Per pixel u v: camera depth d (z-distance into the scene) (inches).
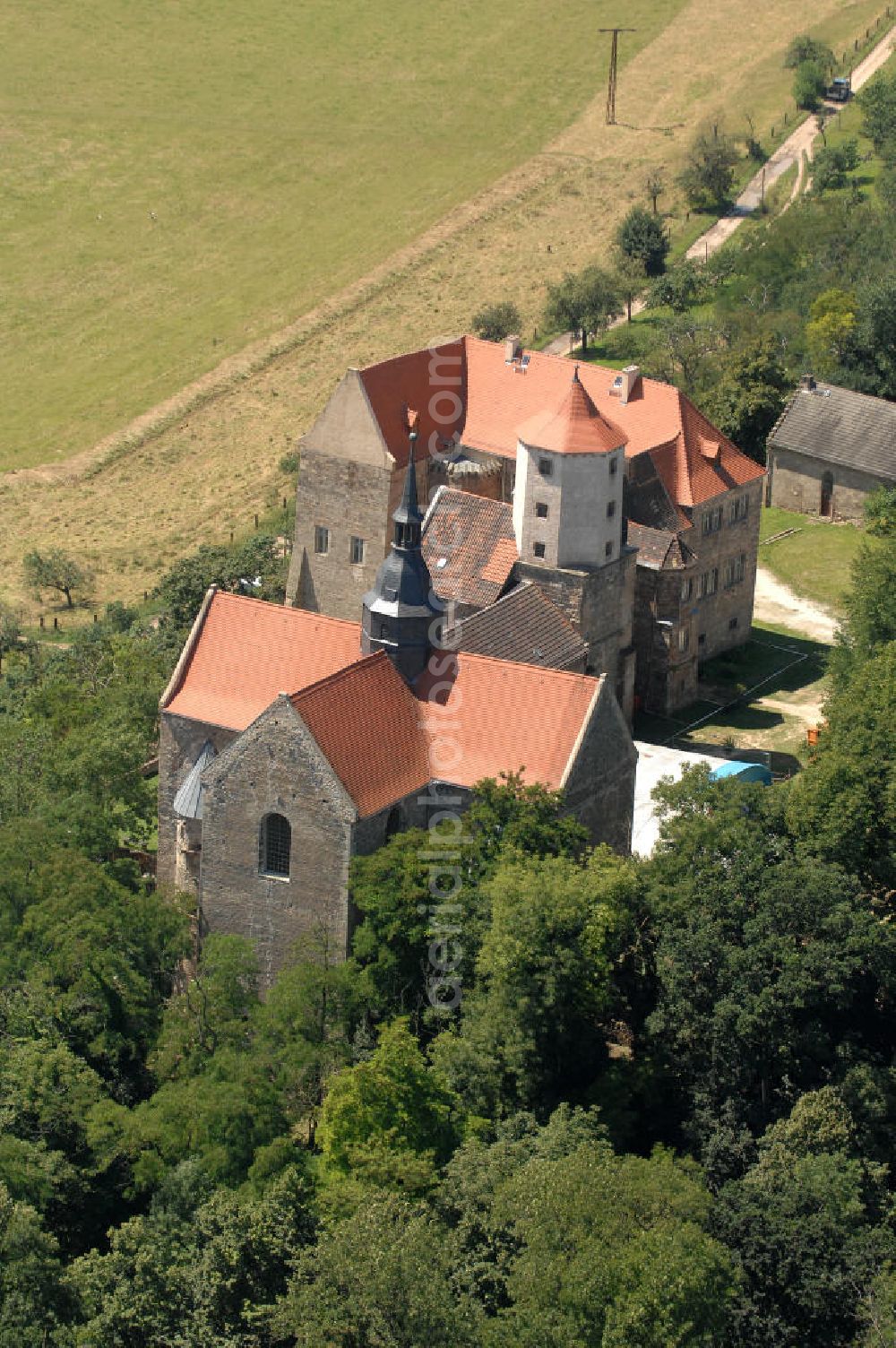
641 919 7135.8
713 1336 5905.5
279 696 7126.0
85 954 7150.6
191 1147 6653.5
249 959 7121.1
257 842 7308.1
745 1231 6368.1
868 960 6879.9
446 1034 6909.5
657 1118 6870.1
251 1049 6953.7
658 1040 6939.0
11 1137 6599.4
